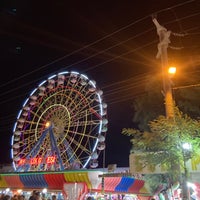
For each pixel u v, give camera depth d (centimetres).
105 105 3025
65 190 2583
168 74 1201
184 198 1020
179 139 1064
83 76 3272
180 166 1083
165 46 1258
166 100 1159
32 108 3506
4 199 1018
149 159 1112
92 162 2823
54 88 3466
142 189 2466
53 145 3086
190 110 2105
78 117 3108
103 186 2352
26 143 3372
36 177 2902
